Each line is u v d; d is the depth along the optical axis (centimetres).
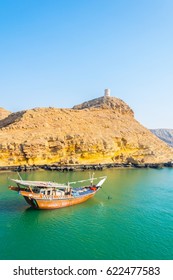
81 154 10150
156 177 8081
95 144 10419
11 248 2953
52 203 4275
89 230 3494
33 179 7000
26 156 8962
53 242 3120
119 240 3198
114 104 14775
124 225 3691
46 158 9406
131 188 6172
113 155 11031
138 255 2836
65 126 10938
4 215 3981
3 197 4953
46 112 11569
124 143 11631
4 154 8775
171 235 3362
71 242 3127
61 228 3547
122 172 9056
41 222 3738
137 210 4388
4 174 7706
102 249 2961
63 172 8562
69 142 10075
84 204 4669
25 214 4041
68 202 4497
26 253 2845
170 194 5600
